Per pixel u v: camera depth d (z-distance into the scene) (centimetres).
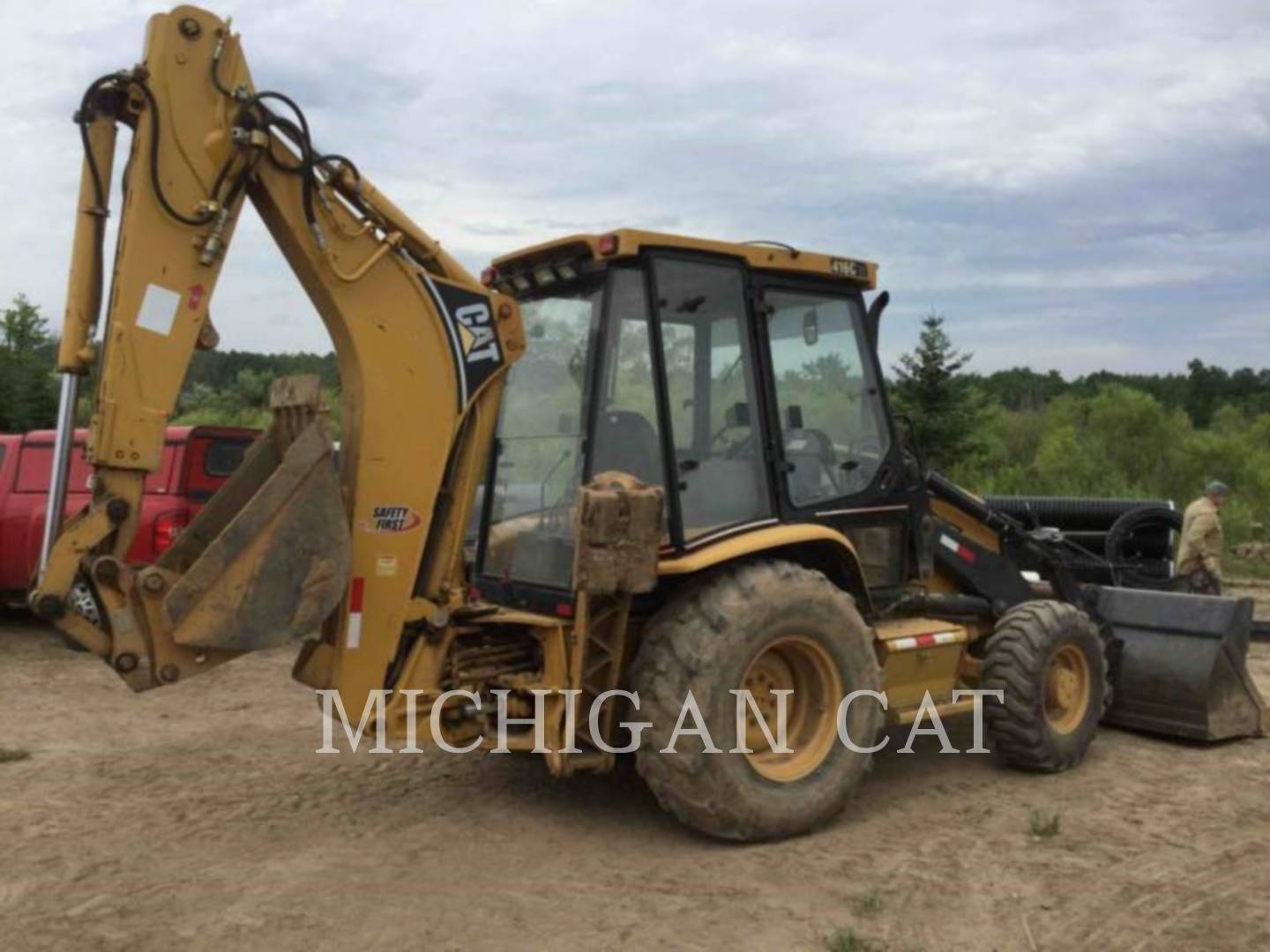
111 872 470
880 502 602
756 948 403
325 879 464
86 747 668
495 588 565
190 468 945
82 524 430
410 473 496
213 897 445
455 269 510
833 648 528
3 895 445
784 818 506
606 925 422
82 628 434
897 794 586
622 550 473
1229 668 688
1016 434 3075
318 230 469
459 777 605
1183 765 642
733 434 544
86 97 437
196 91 446
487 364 514
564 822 536
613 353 523
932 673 613
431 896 448
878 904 439
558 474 537
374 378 487
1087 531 1002
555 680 504
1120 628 715
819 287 586
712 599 500
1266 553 1803
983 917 430
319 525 461
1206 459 2653
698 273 534
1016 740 612
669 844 507
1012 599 671
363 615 488
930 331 2136
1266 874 473
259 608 450
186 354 447
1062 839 516
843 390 593
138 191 436
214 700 797
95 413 438
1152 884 461
